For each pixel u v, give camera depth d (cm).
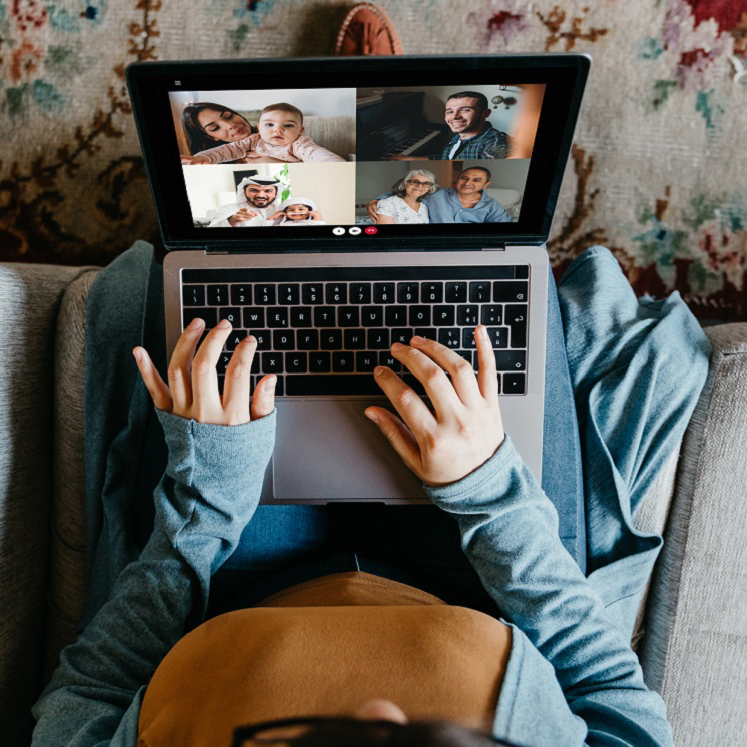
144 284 76
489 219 63
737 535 72
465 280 66
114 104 92
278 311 66
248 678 42
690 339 73
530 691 43
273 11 90
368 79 56
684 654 75
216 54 91
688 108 91
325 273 65
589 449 74
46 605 81
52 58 91
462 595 71
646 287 96
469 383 57
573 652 55
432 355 58
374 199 62
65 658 59
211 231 63
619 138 92
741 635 74
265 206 62
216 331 57
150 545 63
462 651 44
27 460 74
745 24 89
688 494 73
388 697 40
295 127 58
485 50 91
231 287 66
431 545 72
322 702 39
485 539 58
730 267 95
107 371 74
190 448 59
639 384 72
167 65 54
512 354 67
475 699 40
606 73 91
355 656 43
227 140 59
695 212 94
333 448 68
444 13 90
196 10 90
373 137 59
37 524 77
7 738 74
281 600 61
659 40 90
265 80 56
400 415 60
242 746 36
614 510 73
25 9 90
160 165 59
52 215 95
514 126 58
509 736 39
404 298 66
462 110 58
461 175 61
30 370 73
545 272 65
